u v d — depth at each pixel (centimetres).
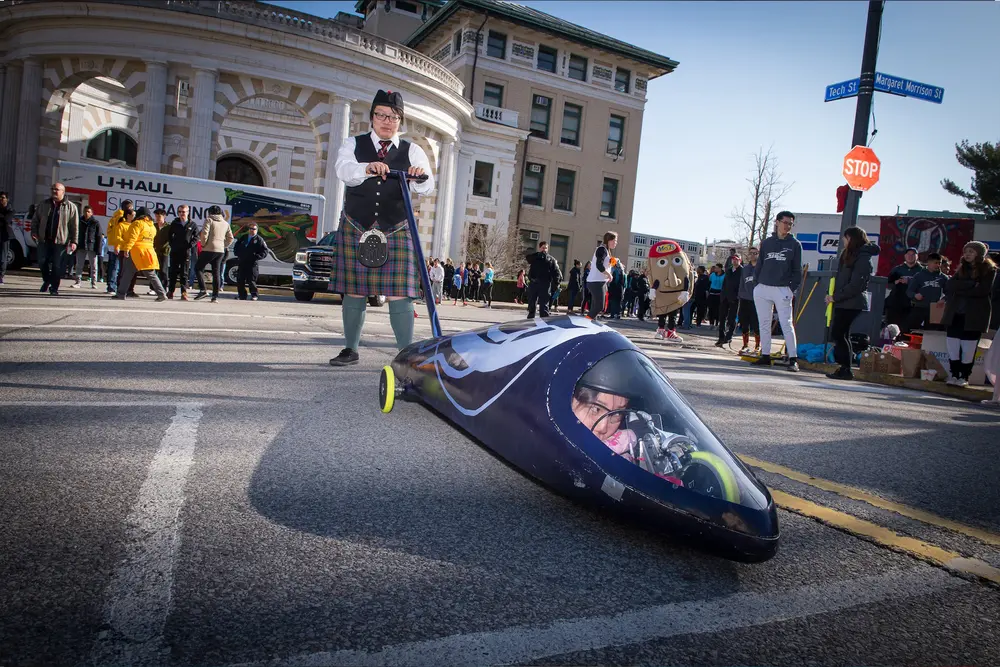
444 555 193
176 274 1145
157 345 536
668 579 191
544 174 3259
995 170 2927
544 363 242
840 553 222
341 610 157
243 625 147
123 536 185
